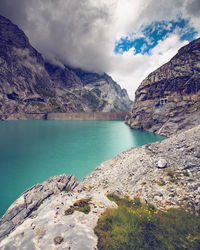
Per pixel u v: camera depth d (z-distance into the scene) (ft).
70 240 23.43
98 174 99.60
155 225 26.73
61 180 78.69
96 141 237.86
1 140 235.40
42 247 22.08
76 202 37.17
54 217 30.42
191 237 23.63
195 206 35.04
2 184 93.76
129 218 28.94
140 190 51.47
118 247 21.65
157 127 315.58
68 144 215.31
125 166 93.40
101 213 32.19
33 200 60.49
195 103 256.93
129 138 260.01
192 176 51.96
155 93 346.13
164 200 40.98
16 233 25.58
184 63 303.27
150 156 90.02
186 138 98.48
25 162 137.28
